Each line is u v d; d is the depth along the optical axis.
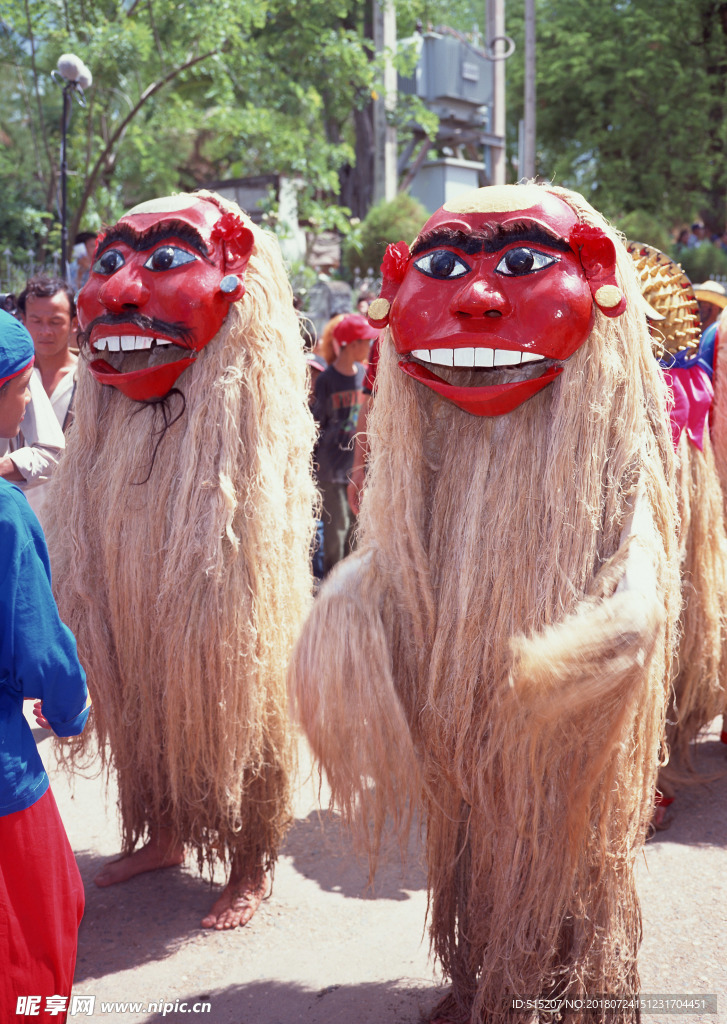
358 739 2.04
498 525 2.10
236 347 2.75
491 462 2.13
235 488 2.74
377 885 3.22
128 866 3.24
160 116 12.87
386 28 15.77
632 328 2.17
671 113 22.09
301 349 3.02
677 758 3.67
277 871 3.33
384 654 2.06
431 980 2.65
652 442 2.17
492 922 2.16
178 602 2.71
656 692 2.11
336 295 9.09
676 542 2.20
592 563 2.07
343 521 6.35
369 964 2.74
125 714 2.90
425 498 2.21
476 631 2.10
